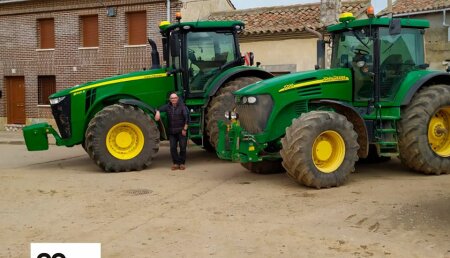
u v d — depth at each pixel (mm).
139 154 10492
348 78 9039
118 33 18969
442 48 18984
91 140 10266
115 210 7180
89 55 19531
